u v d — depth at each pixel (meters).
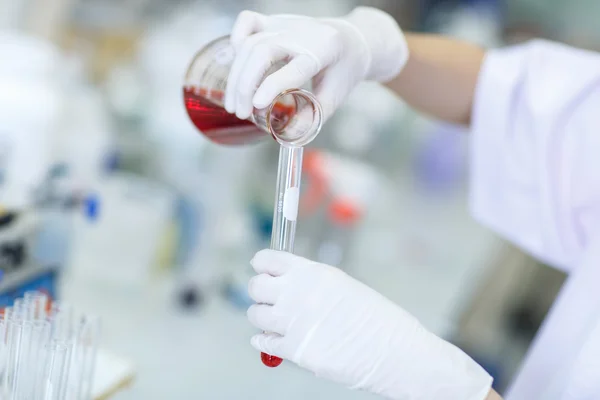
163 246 1.78
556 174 1.13
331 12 2.69
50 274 1.05
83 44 2.04
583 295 1.03
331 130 2.73
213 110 0.88
